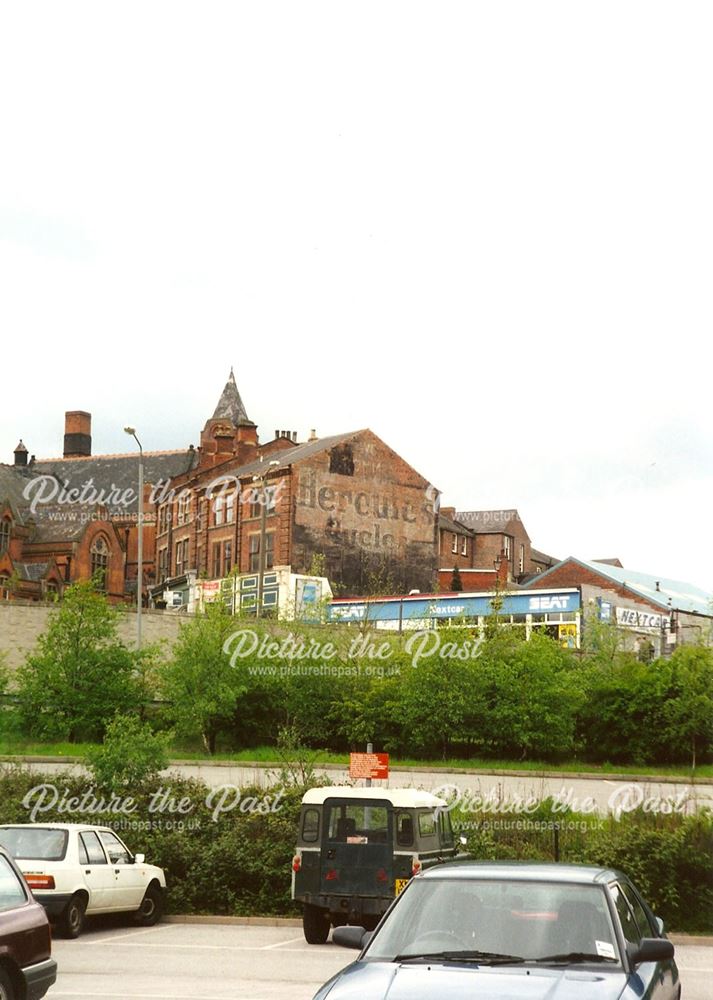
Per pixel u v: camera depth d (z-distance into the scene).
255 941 20.95
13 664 55.91
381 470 92.88
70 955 18.52
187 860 24.81
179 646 52.75
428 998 7.34
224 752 50.28
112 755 26.42
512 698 49.84
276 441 106.75
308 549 88.62
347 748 52.38
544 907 8.59
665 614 88.44
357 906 20.11
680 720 50.28
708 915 23.58
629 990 7.75
